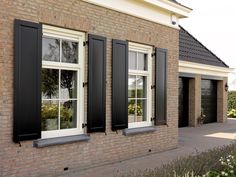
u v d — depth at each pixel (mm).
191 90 19031
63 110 8383
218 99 22094
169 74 11828
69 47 8445
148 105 11016
